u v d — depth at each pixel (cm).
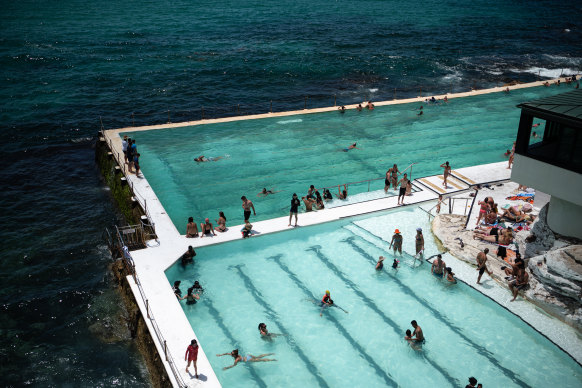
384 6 9919
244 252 2169
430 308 1858
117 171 2889
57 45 6178
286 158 3102
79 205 2980
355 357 1638
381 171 2958
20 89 4738
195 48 6284
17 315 2103
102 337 1975
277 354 1641
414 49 6588
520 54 6519
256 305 1853
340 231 2342
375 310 1844
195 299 1858
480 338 1717
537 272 1859
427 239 2278
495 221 2242
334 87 5119
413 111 3962
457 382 1547
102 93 4741
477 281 1967
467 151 3238
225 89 4972
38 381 1781
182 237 2216
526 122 1906
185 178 2822
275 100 4722
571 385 1534
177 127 3516
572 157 1794
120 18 7894
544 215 2044
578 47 6981
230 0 10150
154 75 5278
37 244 2597
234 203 2589
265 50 6284
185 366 1557
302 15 8719
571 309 1747
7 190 3114
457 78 5478
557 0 11350
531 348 1678
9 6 8581
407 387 1528
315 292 1930
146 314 1767
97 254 2534
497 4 10538
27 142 3753
